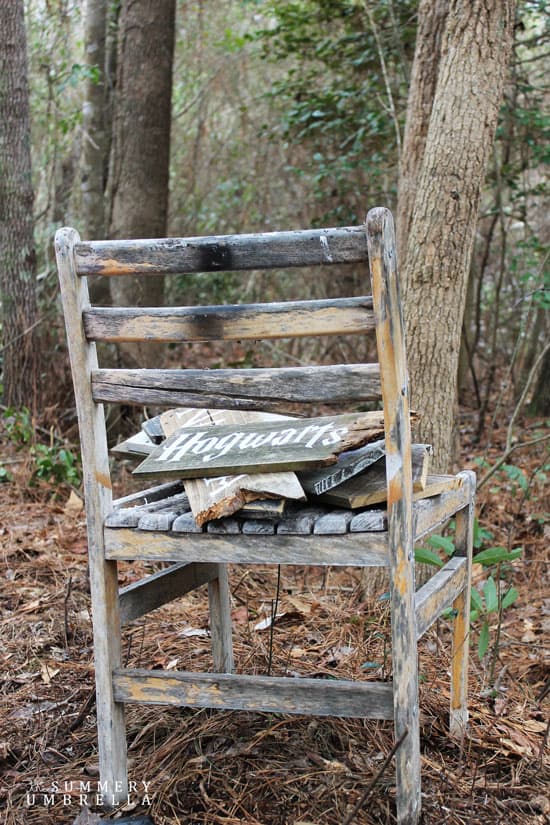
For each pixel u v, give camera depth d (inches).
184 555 83.0
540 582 158.1
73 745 102.7
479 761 97.6
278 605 143.8
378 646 124.6
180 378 81.7
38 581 154.9
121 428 245.1
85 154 319.0
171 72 307.4
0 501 198.7
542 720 108.7
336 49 303.9
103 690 87.4
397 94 298.7
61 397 245.1
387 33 293.9
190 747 99.0
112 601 87.6
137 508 88.6
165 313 80.9
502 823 85.7
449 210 142.1
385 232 72.9
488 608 111.2
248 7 406.9
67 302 83.3
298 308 76.9
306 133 310.5
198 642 128.6
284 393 78.8
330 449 77.9
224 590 114.2
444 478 96.0
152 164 305.3
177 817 86.2
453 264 143.4
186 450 85.4
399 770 79.0
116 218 308.7
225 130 439.8
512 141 283.9
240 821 84.9
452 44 141.9
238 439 85.0
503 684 118.8
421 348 144.9
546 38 289.7
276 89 372.8
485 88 140.9
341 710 79.9
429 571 145.6
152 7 299.0
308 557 78.9
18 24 253.4
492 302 364.2
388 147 315.0
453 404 149.6
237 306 78.8
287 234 76.1
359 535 77.2
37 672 120.6
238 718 104.8
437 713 108.0
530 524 183.8
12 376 245.9
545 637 134.6
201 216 419.2
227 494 79.3
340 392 77.2
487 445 236.5
